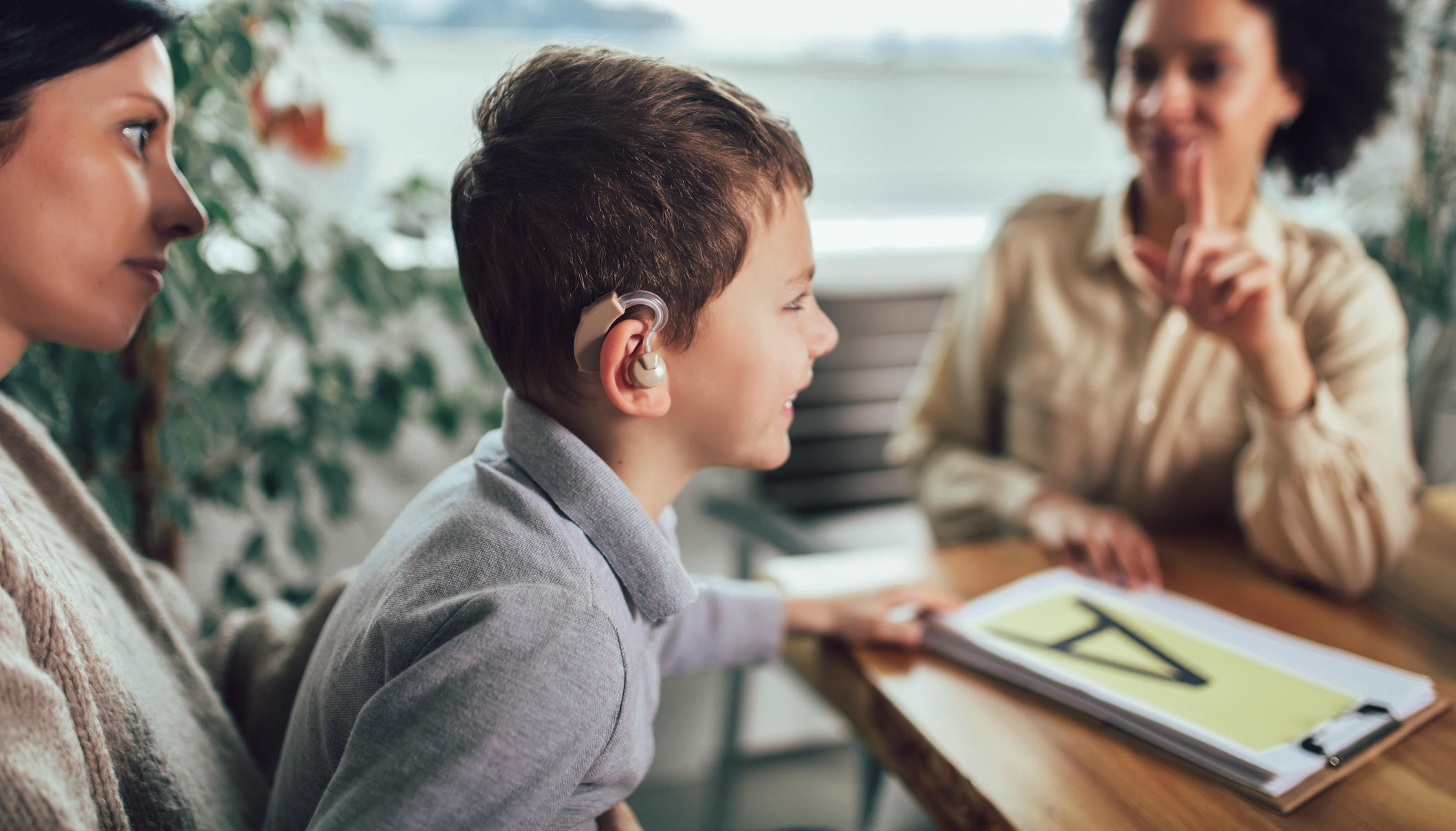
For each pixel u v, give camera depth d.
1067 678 0.70
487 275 0.54
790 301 0.57
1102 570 0.90
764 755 1.84
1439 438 1.58
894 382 1.74
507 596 0.47
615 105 0.52
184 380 1.12
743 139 0.53
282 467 1.19
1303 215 1.73
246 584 1.29
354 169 1.48
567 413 0.57
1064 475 1.17
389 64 1.16
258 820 0.63
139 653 0.59
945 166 1.97
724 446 0.57
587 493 0.53
